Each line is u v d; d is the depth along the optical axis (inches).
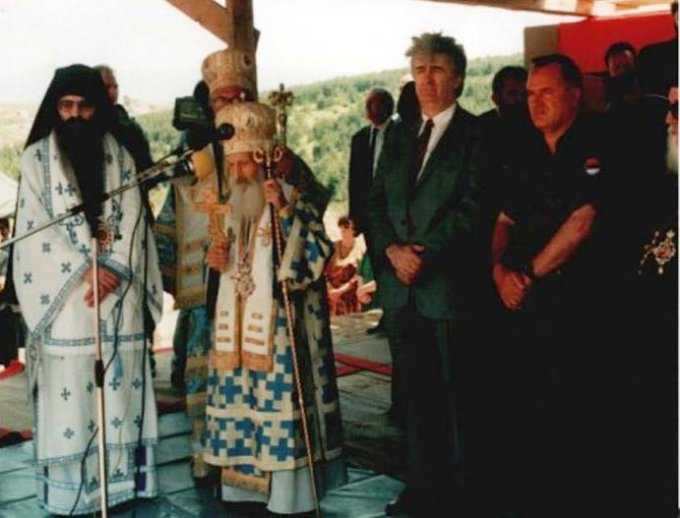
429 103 147.3
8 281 170.2
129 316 163.3
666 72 131.5
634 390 133.0
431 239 144.9
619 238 129.8
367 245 230.1
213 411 157.5
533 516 140.3
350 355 273.1
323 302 158.1
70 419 159.5
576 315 132.7
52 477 162.1
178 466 185.8
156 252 169.8
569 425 135.1
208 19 225.6
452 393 148.9
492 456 152.5
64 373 159.5
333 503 161.5
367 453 187.2
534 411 137.2
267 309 151.3
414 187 148.5
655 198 125.9
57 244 158.9
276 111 155.0
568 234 130.5
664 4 387.2
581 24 369.7
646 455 135.0
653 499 135.0
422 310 147.1
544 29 379.2
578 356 133.3
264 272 151.3
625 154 128.4
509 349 141.2
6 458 193.9
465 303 147.6
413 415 152.1
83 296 159.5
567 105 132.6
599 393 134.0
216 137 134.6
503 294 137.4
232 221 154.9
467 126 146.6
